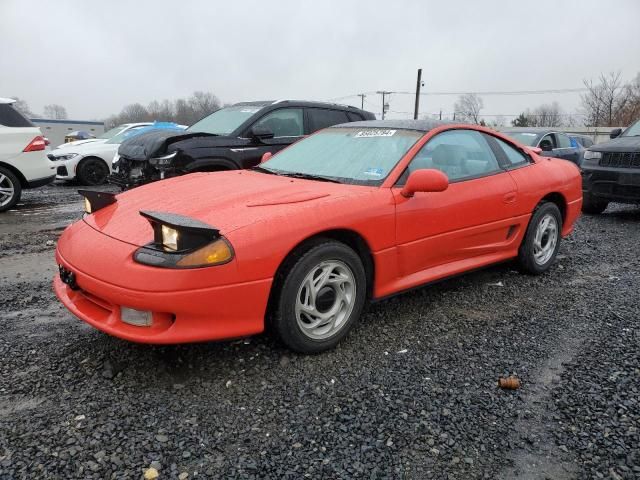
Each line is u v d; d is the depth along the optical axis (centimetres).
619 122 5100
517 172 427
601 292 416
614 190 736
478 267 397
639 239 626
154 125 1308
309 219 282
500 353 305
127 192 356
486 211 388
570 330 339
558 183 460
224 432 225
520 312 370
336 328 303
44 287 413
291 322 280
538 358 300
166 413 238
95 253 268
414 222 335
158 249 254
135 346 301
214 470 201
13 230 648
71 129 4250
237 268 255
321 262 288
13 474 195
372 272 325
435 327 341
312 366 285
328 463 207
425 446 219
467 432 229
